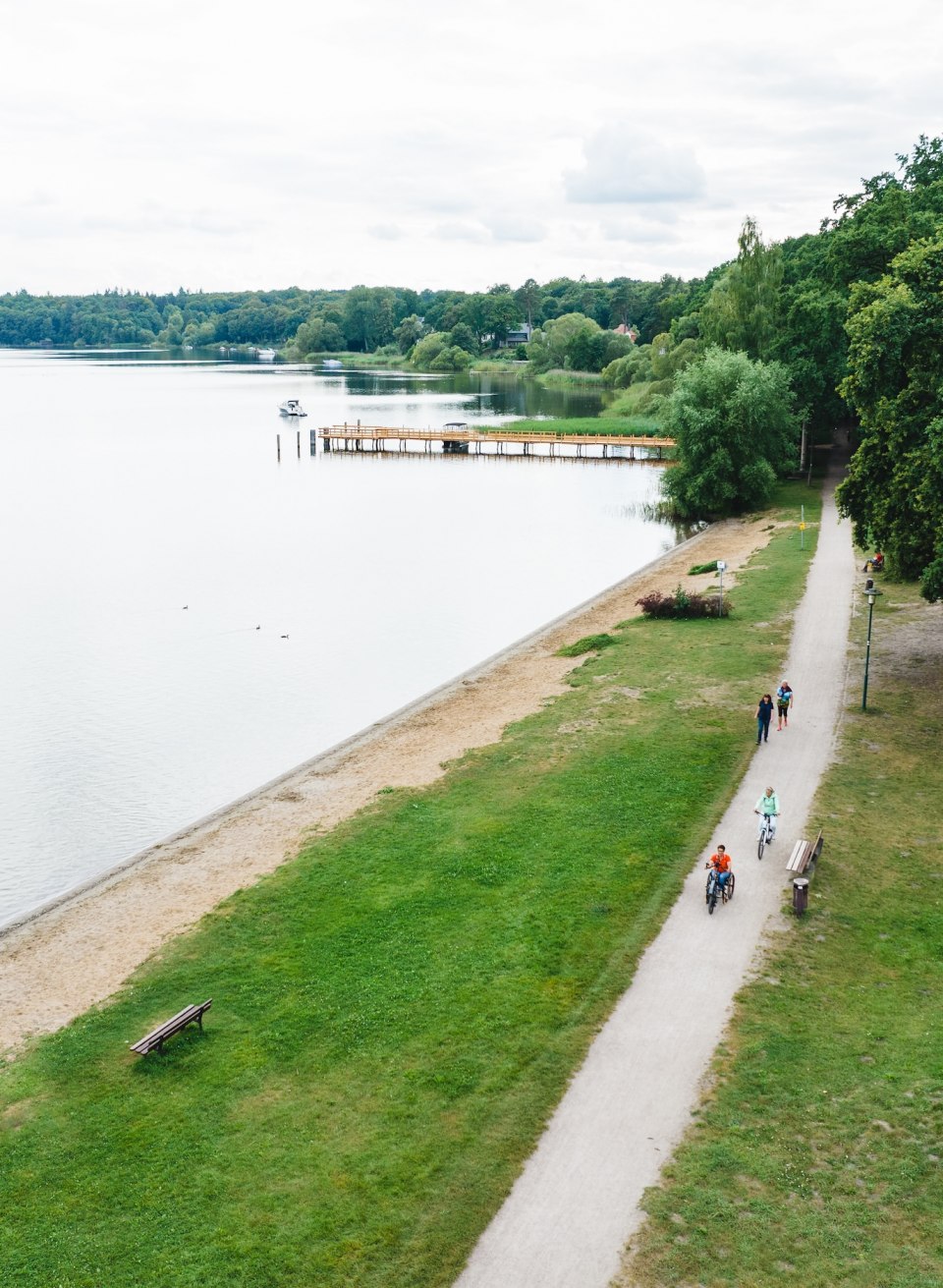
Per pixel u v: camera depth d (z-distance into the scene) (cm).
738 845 2797
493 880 2673
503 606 6022
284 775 3619
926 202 6994
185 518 8781
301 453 12762
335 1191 1717
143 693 4662
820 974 2250
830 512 7469
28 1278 1573
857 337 3675
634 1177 1717
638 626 5084
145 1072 2027
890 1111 1842
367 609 5972
